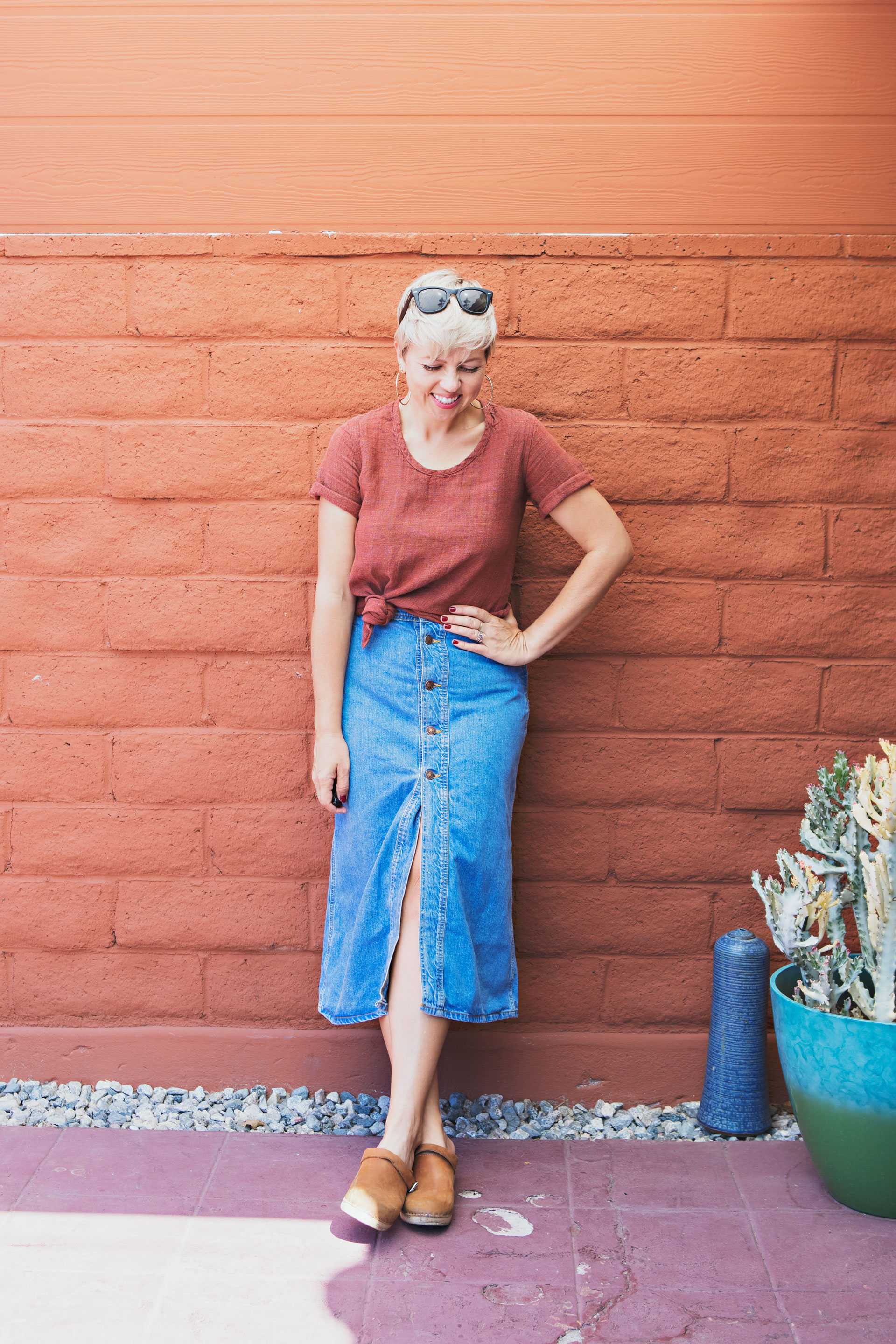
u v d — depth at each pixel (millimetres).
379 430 2357
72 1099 2805
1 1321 2002
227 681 2758
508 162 2654
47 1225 2283
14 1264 2158
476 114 2646
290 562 2725
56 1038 2848
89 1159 2537
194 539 2725
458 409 2260
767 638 2738
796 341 2668
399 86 2643
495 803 2375
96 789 2797
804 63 2627
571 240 2646
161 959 2838
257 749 2773
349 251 2650
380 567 2338
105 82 2660
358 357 2674
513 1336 1979
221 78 2652
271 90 2652
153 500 2721
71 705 2779
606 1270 2160
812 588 2729
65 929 2834
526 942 2816
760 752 2766
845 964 2396
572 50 2629
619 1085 2826
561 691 2752
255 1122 2705
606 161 2652
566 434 2693
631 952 2822
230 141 2664
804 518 2709
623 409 2686
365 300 2664
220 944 2828
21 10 2648
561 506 2426
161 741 2775
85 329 2688
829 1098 2266
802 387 2676
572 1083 2828
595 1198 2408
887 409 2684
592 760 2771
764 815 2789
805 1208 2379
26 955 2846
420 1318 2020
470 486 2334
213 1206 2354
